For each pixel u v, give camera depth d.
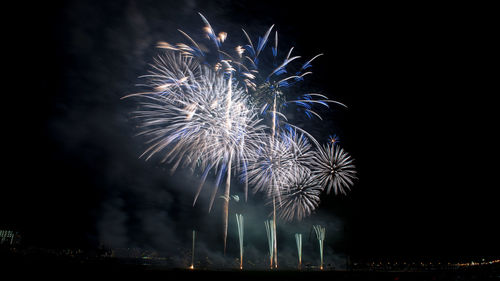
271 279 24.05
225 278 24.09
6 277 20.75
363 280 25.03
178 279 22.88
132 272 23.55
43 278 20.92
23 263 23.70
